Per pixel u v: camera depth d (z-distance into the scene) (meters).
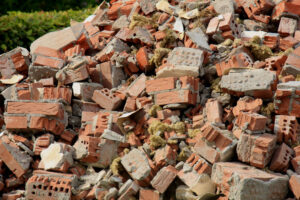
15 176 4.98
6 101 5.20
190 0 6.76
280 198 3.88
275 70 5.22
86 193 4.66
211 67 5.50
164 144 4.70
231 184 3.76
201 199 3.99
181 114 5.23
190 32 5.89
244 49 5.54
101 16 7.37
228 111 4.90
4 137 5.18
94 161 4.91
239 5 6.66
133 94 5.59
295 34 6.02
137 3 7.09
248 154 4.16
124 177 4.74
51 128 5.17
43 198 4.54
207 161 4.36
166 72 5.34
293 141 4.37
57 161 4.76
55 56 6.05
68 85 5.81
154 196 4.35
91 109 5.66
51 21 9.79
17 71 6.41
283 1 6.22
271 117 4.69
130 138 5.05
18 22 9.24
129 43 6.58
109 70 5.99
